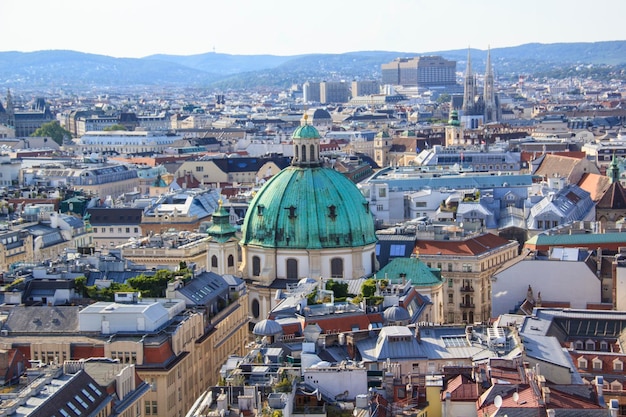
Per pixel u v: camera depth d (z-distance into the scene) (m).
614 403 197.75
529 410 191.25
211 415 189.12
